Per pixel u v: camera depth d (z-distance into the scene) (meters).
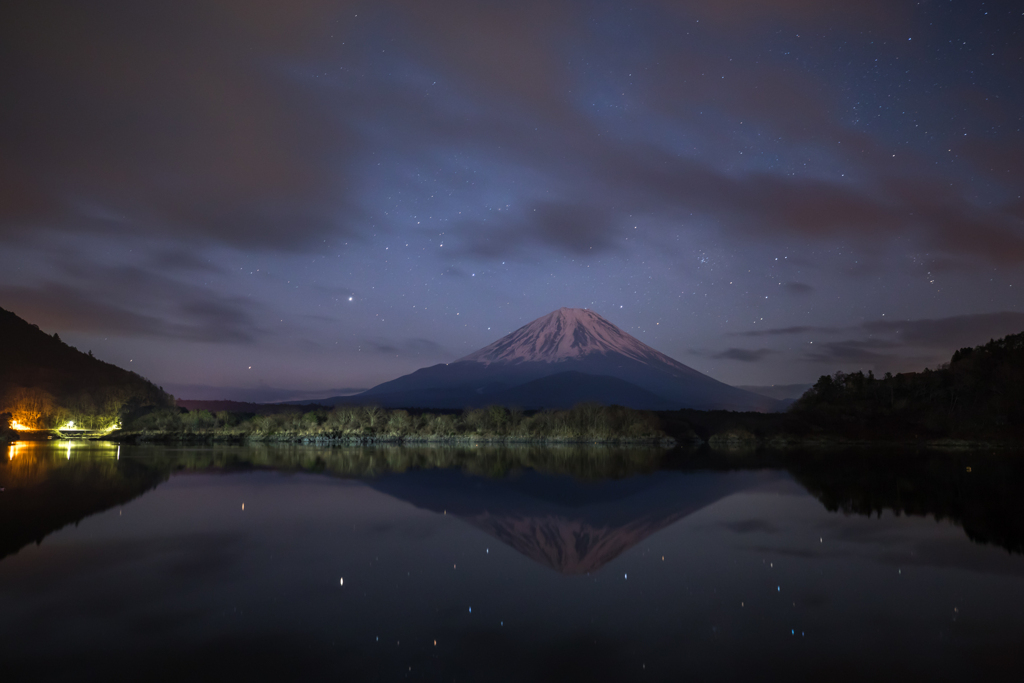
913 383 131.88
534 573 18.41
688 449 90.88
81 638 12.58
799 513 30.42
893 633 13.39
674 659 11.82
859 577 18.16
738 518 28.97
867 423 119.62
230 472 47.19
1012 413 111.31
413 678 10.78
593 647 12.43
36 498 32.28
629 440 110.25
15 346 168.25
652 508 31.98
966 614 14.71
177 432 104.75
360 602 15.27
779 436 115.06
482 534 24.41
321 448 83.12
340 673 10.96
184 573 17.77
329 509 29.94
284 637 12.78
